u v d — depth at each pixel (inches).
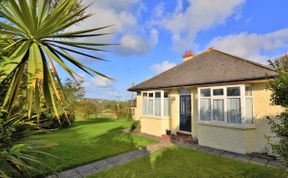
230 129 299.3
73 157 259.8
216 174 205.3
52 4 127.6
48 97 110.7
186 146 331.6
